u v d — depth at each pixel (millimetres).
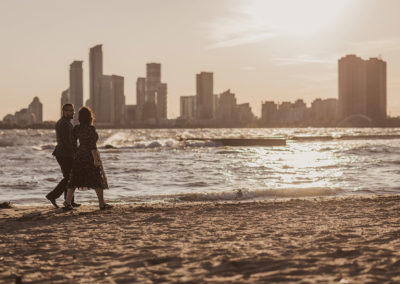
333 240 5188
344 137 80938
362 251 4504
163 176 17438
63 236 5805
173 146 51781
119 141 74812
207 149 45312
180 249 4883
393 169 20109
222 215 7512
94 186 8102
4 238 5699
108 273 3926
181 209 8281
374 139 79938
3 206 8680
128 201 10516
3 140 70312
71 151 8133
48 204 10164
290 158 29875
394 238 5258
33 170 20469
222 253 4598
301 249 4680
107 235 5844
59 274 3922
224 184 14742
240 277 3627
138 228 6352
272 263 4086
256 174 18312
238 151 40750
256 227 6289
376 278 3494
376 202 9180
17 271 4078
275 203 9141
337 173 18484
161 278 3680
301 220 6867
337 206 8523
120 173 18781
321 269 3822
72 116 8195
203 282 3512
